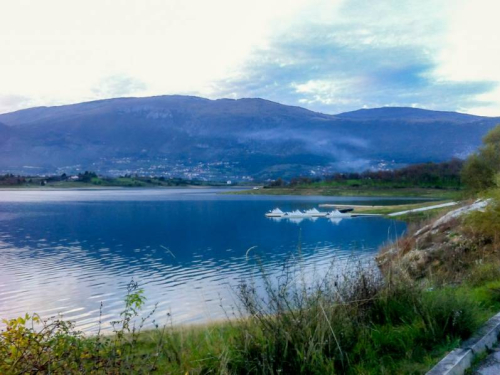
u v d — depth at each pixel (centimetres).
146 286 2103
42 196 12688
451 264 1239
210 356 488
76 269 2572
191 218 6141
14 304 1806
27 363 392
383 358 470
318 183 14825
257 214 6819
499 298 703
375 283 620
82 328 1412
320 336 471
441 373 408
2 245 3603
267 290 652
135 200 10725
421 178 12888
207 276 2308
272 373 425
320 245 3444
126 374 443
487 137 4038
